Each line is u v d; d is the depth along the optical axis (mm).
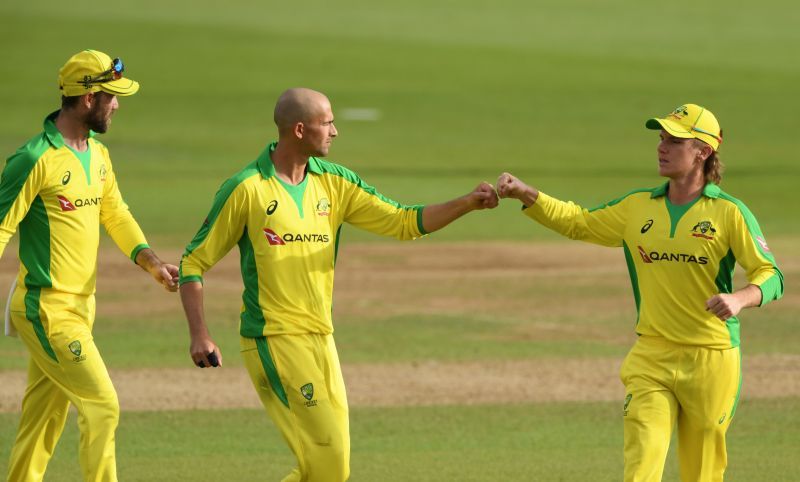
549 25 198375
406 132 121500
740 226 25219
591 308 57344
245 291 25438
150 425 37344
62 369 27016
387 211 26562
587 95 142750
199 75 152375
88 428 26812
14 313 27344
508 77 153875
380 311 56375
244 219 25094
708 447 25750
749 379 43594
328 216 25766
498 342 49938
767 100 139250
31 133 116062
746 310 56000
